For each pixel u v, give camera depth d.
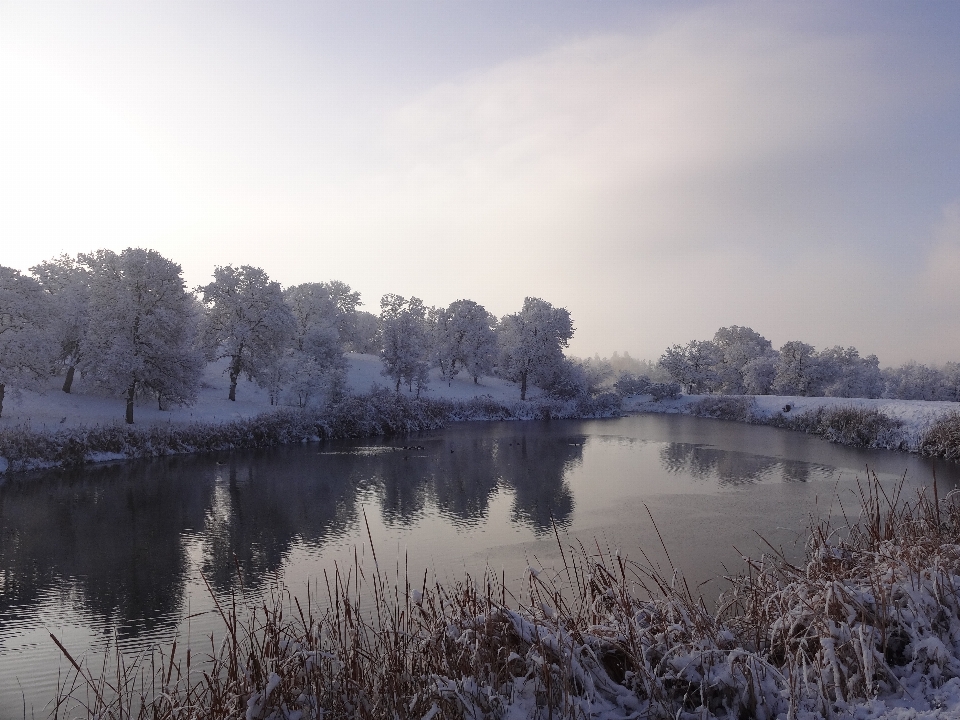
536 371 92.62
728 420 76.19
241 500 29.34
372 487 32.31
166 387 47.00
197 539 22.89
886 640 5.36
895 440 45.16
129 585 18.22
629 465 38.88
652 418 79.69
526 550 20.77
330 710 4.93
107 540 22.84
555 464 39.47
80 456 38.41
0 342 38.94
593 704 4.89
